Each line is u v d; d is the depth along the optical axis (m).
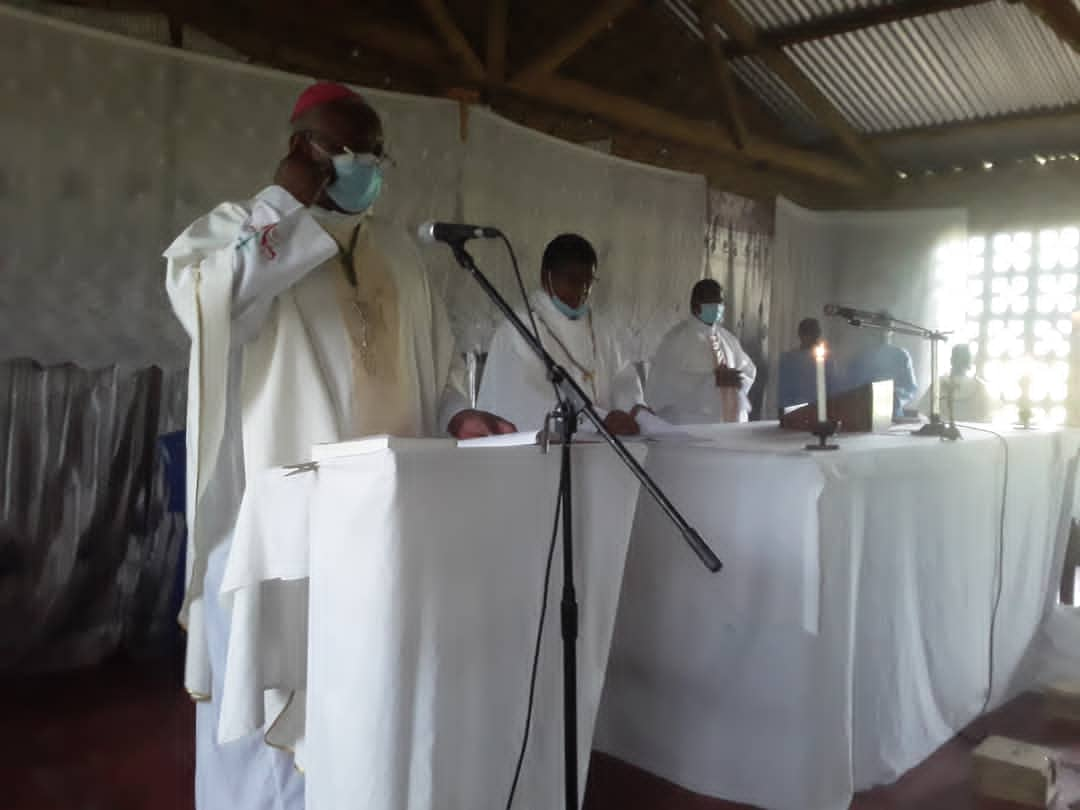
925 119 7.14
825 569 2.19
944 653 2.80
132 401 3.90
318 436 2.06
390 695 1.51
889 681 2.56
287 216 1.96
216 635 2.04
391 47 4.88
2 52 3.57
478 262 5.18
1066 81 6.37
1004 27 5.92
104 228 3.83
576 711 1.70
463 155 5.10
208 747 2.09
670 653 2.48
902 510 2.53
